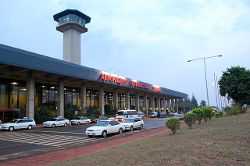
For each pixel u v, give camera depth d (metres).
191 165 7.20
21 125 31.27
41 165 10.58
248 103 44.66
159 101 99.00
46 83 52.19
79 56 70.75
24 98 47.59
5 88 44.22
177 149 9.95
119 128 24.08
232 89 43.25
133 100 88.69
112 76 56.16
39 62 37.16
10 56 32.50
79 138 21.17
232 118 27.81
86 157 10.77
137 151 10.77
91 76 49.22
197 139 12.52
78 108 56.03
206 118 27.97
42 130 30.44
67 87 59.53
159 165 7.52
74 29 70.19
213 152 8.73
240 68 44.25
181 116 46.38
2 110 40.22
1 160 12.05
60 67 41.31
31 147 16.27
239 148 9.25
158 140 14.41
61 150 14.77
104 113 61.09
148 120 51.47
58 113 45.91
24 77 43.72
